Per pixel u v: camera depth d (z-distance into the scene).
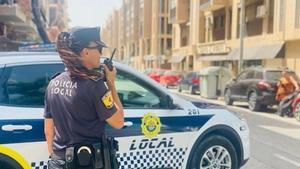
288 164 7.30
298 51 23.91
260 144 9.27
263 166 7.10
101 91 2.78
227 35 36.16
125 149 4.40
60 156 2.86
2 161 3.79
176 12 50.31
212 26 40.81
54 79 2.94
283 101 15.36
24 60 4.11
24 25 25.25
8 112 3.86
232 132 5.36
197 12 43.94
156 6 74.56
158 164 4.66
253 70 18.20
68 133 2.83
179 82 32.56
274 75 17.12
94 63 2.83
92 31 2.79
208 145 5.16
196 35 44.19
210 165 5.20
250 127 12.18
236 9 33.34
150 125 4.58
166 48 74.19
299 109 14.06
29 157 3.90
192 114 4.98
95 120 2.83
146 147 4.56
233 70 33.41
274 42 26.61
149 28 83.50
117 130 4.34
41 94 4.10
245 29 32.25
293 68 24.30
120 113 2.90
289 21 24.62
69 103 2.78
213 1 36.28
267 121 13.85
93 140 2.85
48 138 3.02
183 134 4.86
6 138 3.79
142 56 89.31
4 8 19.38
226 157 5.34
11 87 3.98
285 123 13.42
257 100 16.98
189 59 46.69
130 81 4.64
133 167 4.47
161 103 4.78
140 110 4.55
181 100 5.00
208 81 25.30
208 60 38.66
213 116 5.18
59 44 2.82
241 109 18.44
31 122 3.91
